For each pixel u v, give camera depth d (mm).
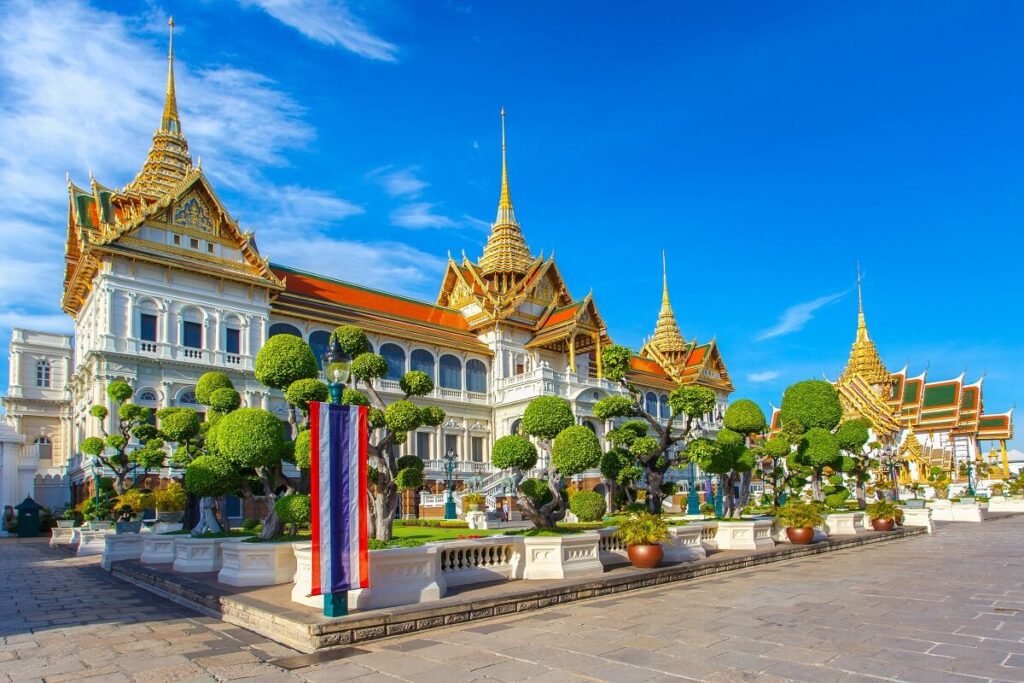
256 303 50375
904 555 26297
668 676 9789
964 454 102688
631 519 20047
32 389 65500
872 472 77250
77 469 47969
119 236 44031
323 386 18438
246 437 17562
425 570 14484
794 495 39969
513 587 15938
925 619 13586
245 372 48125
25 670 10844
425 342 61312
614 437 25516
